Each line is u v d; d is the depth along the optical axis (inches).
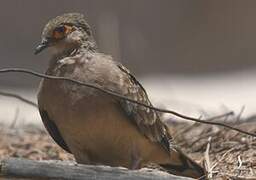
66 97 390.9
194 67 1358.3
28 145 518.9
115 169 357.7
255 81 1031.6
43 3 1396.4
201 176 424.5
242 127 508.7
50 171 354.9
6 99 806.5
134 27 1397.6
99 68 395.2
